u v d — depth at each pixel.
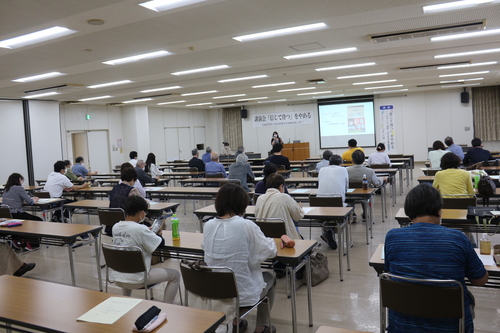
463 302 1.87
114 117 16.23
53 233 4.04
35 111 12.27
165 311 2.05
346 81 11.93
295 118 18.23
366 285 4.15
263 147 19.25
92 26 4.76
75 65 7.17
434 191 2.08
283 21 5.03
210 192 6.66
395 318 2.06
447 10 4.84
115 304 2.16
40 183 12.23
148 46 6.02
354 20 5.12
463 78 12.75
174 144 18.77
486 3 4.64
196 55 6.94
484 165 7.98
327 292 4.02
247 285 2.67
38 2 3.87
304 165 12.39
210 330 1.86
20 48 5.61
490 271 2.35
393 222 6.91
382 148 9.06
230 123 20.03
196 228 7.14
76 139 15.12
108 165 15.99
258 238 2.74
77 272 5.00
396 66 9.48
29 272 5.04
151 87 10.96
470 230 3.62
